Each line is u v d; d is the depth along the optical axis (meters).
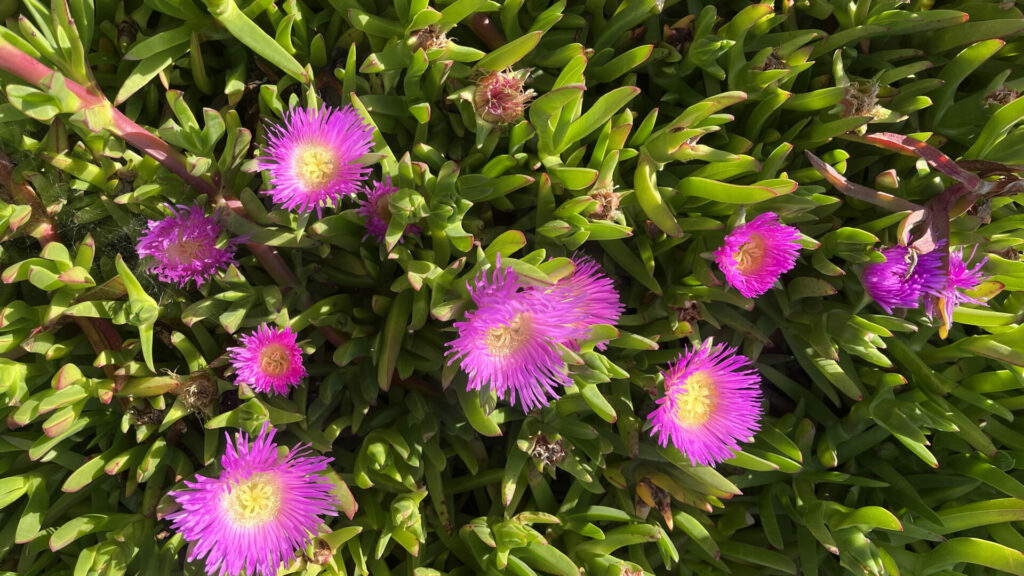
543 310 0.50
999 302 0.61
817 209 0.58
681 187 0.55
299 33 0.54
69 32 0.46
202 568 0.54
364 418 0.56
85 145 0.51
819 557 0.61
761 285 0.54
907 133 0.60
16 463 0.54
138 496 0.56
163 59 0.51
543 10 0.57
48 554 0.56
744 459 0.56
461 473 0.60
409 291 0.53
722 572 0.61
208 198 0.50
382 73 0.53
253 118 0.55
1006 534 0.60
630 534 0.57
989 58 0.62
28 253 0.53
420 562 0.57
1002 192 0.55
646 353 0.58
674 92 0.58
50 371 0.53
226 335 0.53
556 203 0.56
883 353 0.61
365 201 0.52
